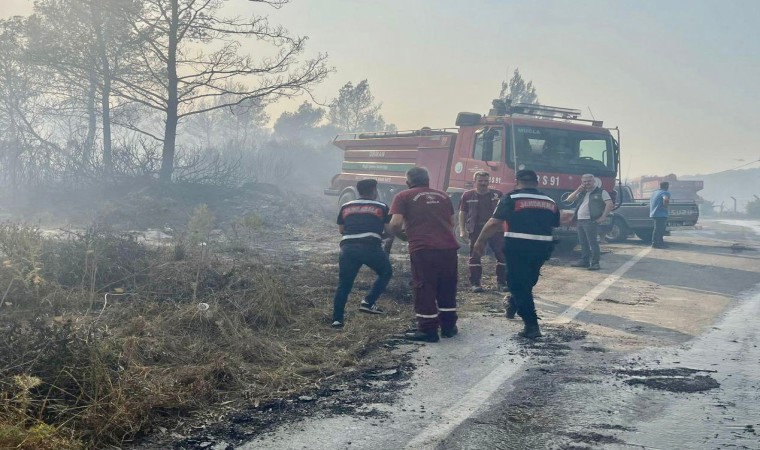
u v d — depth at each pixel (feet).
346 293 24.34
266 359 19.89
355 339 22.62
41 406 14.33
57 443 12.85
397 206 23.48
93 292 24.75
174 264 29.04
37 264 25.23
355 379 18.62
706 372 19.15
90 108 80.59
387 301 28.60
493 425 15.08
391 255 44.16
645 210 59.62
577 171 46.47
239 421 15.29
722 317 26.89
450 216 23.52
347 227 24.71
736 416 15.58
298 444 13.98
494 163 45.75
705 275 38.63
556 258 46.78
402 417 15.61
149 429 14.49
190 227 32.81
